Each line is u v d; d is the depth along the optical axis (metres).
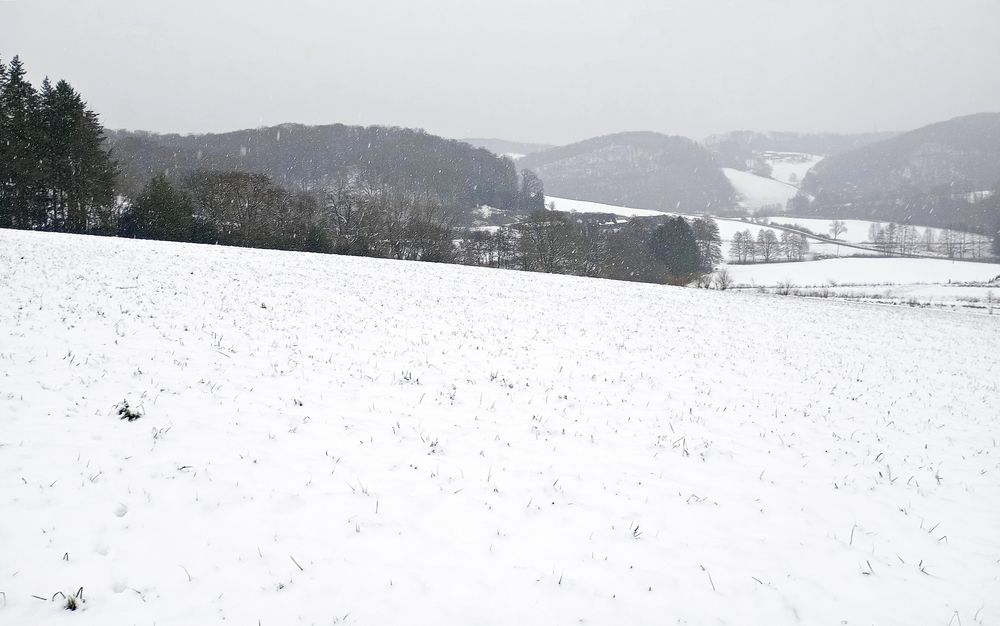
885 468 9.69
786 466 9.34
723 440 10.27
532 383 12.57
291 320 15.94
